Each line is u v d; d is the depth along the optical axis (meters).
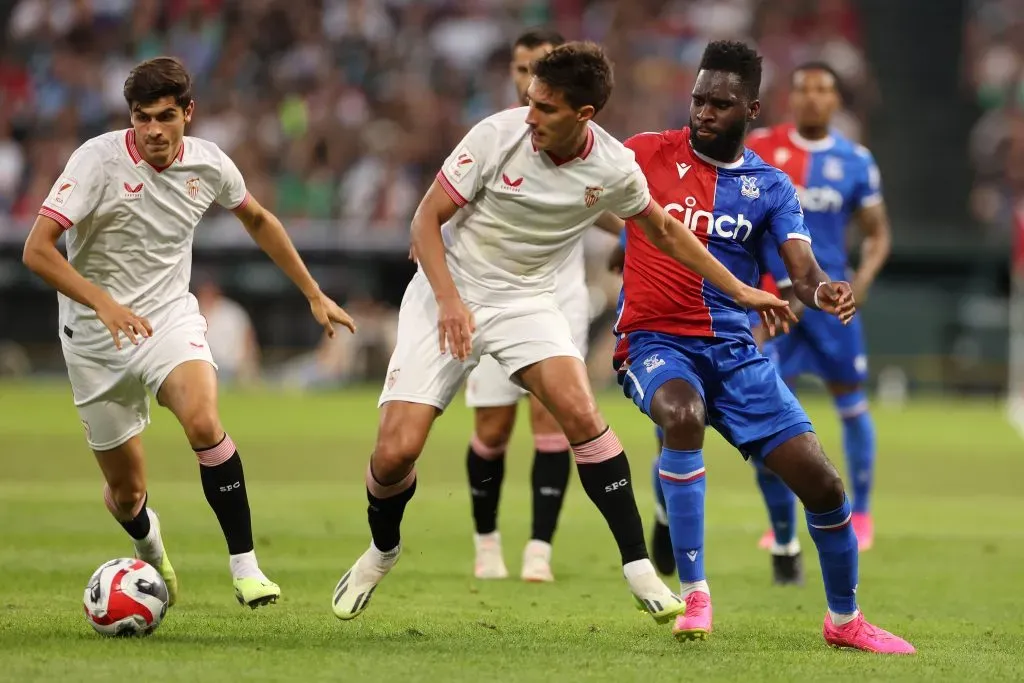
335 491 42.16
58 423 61.41
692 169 22.00
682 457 20.80
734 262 22.06
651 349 21.59
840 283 20.80
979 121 100.12
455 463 49.16
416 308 21.11
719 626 23.06
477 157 20.20
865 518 34.44
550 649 20.14
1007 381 83.31
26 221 85.06
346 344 83.62
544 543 28.50
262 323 85.75
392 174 85.81
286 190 87.69
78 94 91.88
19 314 85.62
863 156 33.62
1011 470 51.62
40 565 27.91
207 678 17.30
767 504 28.41
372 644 20.23
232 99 91.50
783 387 21.23
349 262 85.38
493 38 96.31
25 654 18.64
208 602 24.23
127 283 22.17
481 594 26.28
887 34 102.50
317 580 27.11
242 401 74.38
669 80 93.94
